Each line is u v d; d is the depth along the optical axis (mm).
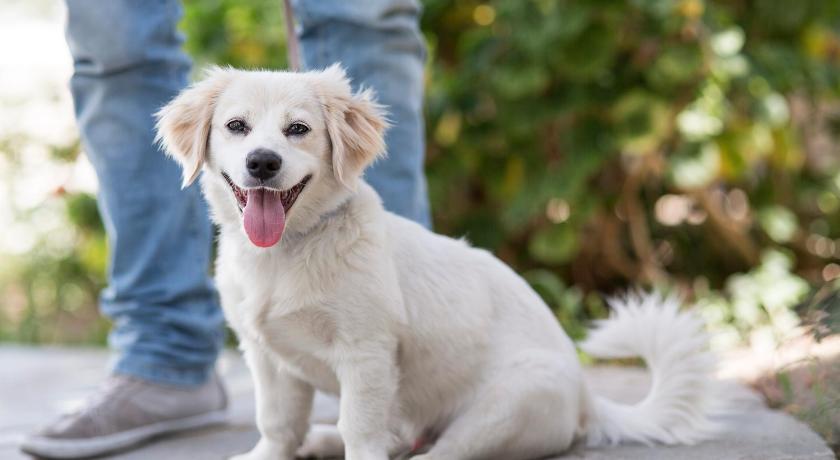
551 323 2803
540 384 2594
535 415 2596
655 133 4969
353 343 2479
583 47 4938
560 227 5230
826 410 2977
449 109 5316
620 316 2957
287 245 2533
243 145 2547
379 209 2623
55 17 8719
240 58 5594
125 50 2967
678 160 5113
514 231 5625
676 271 5785
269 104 2602
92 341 6719
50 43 8000
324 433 2865
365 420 2490
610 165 5535
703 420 2914
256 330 2562
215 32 5562
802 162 5840
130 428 3020
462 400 2695
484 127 5375
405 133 3146
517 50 5094
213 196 2703
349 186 2529
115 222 3107
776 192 5637
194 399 3178
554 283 5051
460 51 5523
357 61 3086
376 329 2484
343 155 2562
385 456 2520
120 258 3127
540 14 4914
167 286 3102
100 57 2984
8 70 7309
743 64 4996
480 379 2672
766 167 5715
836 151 6125
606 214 5547
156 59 3037
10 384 4742
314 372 2635
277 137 2537
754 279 5129
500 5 4996
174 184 3096
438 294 2639
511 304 2768
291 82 2650
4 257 7352
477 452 2568
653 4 4750
